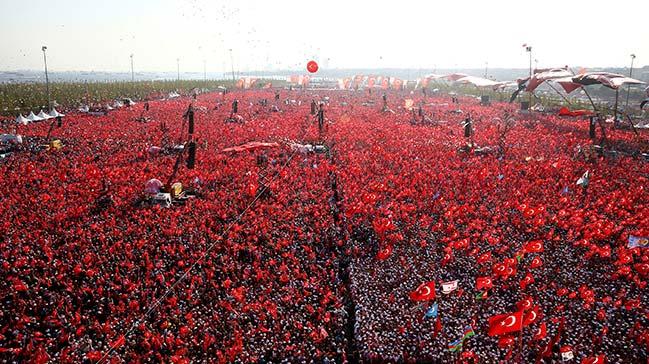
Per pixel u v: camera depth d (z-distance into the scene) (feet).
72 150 201.57
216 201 143.23
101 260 106.83
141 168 174.40
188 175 165.78
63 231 119.85
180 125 264.31
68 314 90.33
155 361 79.92
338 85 604.90
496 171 176.65
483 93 508.94
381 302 97.04
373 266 110.73
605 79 264.93
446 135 248.52
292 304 95.66
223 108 349.41
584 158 196.95
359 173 172.35
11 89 409.08
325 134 241.55
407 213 137.28
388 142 226.38
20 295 95.04
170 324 88.28
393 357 82.07
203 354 81.97
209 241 118.42
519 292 101.14
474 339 86.63
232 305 94.48
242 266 108.37
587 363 75.41
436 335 87.25
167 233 120.47
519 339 84.28
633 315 94.02
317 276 105.70
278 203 143.02
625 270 105.50
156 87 510.99
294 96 465.47
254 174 168.55
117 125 262.26
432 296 85.66
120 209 135.44
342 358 82.23
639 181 167.02
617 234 126.00
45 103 338.95
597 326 90.79
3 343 83.46
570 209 136.26
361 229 128.26
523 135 246.27
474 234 123.85
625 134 251.19
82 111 313.12
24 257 105.81
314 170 176.55
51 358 80.59
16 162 179.52
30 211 130.21
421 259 114.11
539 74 325.21
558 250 118.52
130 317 89.76
